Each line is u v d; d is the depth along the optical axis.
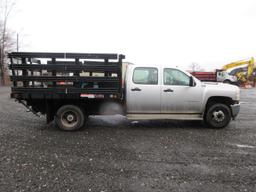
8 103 14.45
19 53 7.20
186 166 4.80
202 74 30.17
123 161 5.04
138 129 7.93
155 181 4.14
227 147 6.03
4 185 3.94
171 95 7.80
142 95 7.73
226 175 4.40
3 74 38.53
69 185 3.96
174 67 7.89
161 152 5.62
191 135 7.18
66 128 7.61
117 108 7.93
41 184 3.98
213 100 8.19
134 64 7.92
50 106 7.82
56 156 5.29
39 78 7.33
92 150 5.73
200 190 3.84
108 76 7.40
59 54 7.25
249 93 24.52
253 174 4.45
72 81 7.34
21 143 6.23
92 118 9.81
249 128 8.14
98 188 3.88
